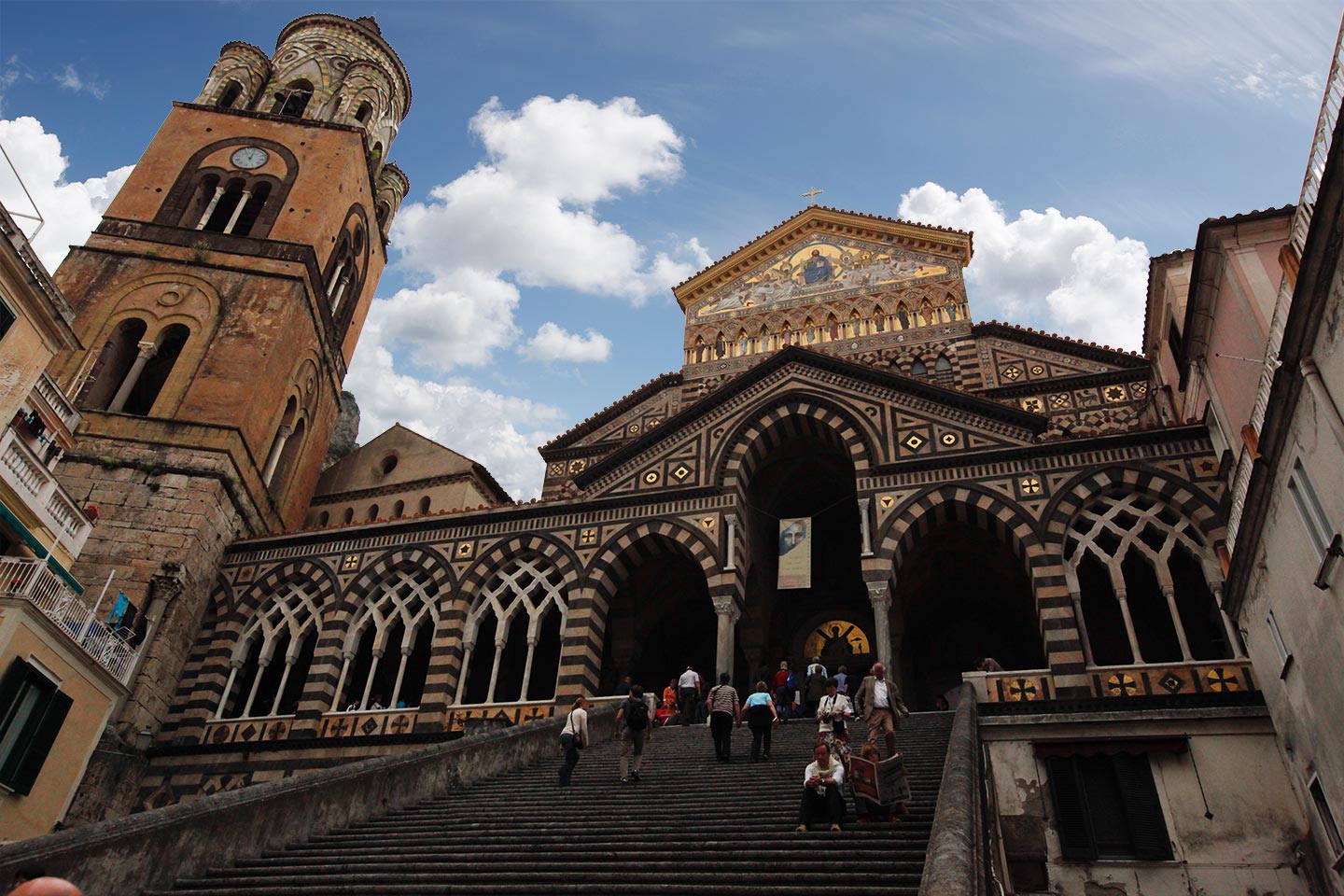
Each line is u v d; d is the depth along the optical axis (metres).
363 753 27.91
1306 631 16.12
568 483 41.84
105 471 32.78
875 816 12.93
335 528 33.28
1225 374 24.27
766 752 18.42
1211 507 24.69
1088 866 18.38
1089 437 27.00
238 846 13.00
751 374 32.62
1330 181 12.73
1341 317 13.10
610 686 32.28
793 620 35.44
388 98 53.41
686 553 29.91
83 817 26.25
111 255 39.22
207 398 35.41
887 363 39.88
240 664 31.59
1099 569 30.70
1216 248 22.95
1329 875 16.62
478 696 34.09
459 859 12.80
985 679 23.36
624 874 11.52
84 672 24.75
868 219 44.22
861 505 28.48
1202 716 19.41
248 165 43.78
